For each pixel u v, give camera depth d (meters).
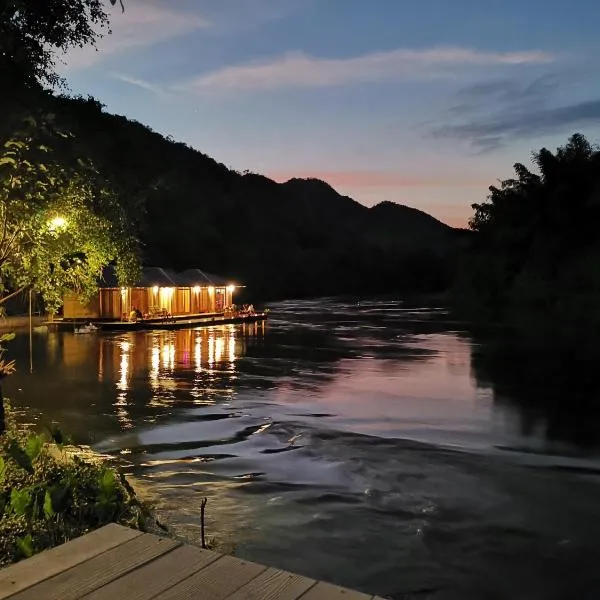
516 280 59.81
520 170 65.75
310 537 6.12
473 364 20.98
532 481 8.13
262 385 16.12
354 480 8.05
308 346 26.45
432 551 5.86
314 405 13.48
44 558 2.51
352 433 10.85
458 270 78.19
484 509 7.03
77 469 6.70
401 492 7.60
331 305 69.81
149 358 21.59
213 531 6.20
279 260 97.50
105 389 15.18
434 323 41.41
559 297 52.62
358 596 2.22
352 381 17.06
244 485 7.75
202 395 14.52
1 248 8.27
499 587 5.16
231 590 2.26
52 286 9.23
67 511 5.07
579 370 19.61
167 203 65.56
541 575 5.38
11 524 4.77
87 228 8.99
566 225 55.75
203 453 9.31
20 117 7.87
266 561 5.57
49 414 12.08
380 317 48.34
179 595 2.22
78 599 2.20
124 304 35.59
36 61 9.85
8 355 22.08
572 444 10.27
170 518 6.51
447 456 9.34
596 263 50.09
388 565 5.53
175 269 63.91
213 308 44.50
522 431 11.25
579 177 56.31
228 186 108.69
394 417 12.38
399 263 110.38
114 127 47.66
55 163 8.80
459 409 13.29
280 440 10.22
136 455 9.17
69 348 24.62
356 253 114.38
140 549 2.58
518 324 40.22
